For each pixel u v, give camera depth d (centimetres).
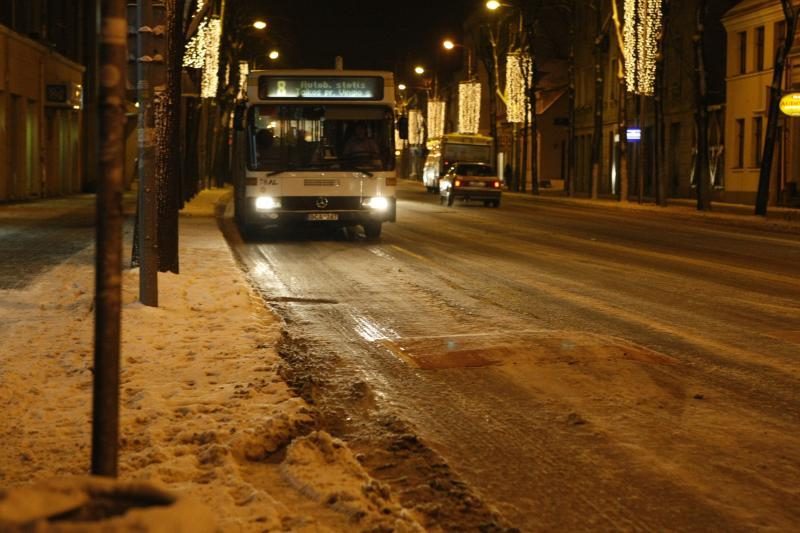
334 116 2641
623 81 5159
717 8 5900
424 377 1023
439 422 852
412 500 646
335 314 1458
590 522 616
